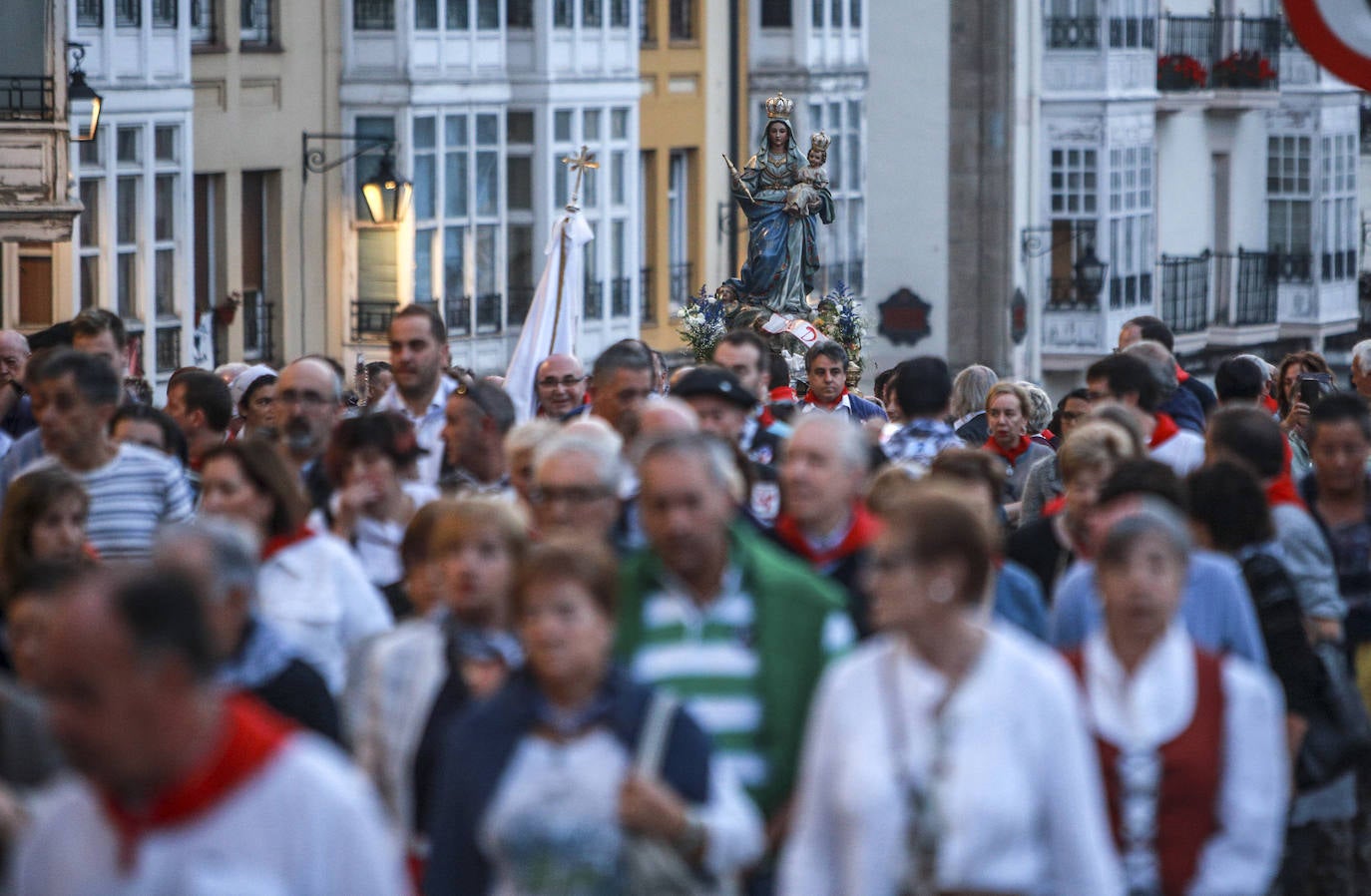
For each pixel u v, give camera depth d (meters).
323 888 14.13
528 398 42.75
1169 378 38.12
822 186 64.50
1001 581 23.55
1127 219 130.75
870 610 22.17
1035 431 43.06
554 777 17.78
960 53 126.81
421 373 33.41
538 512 21.62
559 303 43.12
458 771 18.00
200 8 89.38
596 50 107.25
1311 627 26.50
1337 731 24.81
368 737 20.83
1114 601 19.66
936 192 127.88
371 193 87.31
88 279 83.44
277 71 92.69
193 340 87.56
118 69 83.00
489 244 102.69
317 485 28.81
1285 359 44.91
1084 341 129.88
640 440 24.45
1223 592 22.47
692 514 19.45
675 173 117.06
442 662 20.69
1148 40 131.00
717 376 27.83
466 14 99.81
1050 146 130.00
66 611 13.62
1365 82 18.38
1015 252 128.38
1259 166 142.00
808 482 22.28
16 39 71.88
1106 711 19.67
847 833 17.47
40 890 14.18
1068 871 17.47
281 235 93.69
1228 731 19.58
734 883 18.48
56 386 27.92
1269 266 141.12
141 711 13.61
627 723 17.92
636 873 17.47
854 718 17.62
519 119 105.00
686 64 115.50
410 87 96.25
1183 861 19.44
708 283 118.12
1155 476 23.05
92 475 28.42
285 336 94.19
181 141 86.25
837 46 122.81
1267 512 24.41
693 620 19.67
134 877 14.01
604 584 17.94
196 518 29.16
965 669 17.59
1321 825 27.58
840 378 46.44
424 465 33.09
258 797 14.05
